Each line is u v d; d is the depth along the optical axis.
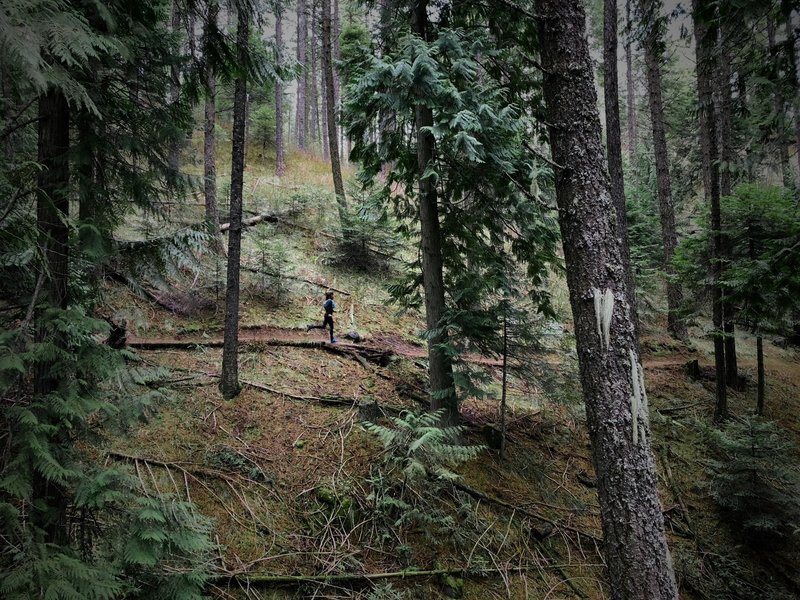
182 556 3.82
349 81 7.64
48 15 2.35
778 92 5.56
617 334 3.93
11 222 2.73
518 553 6.11
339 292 12.63
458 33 6.63
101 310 7.83
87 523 3.31
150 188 4.32
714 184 10.08
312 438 6.84
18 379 2.80
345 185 20.11
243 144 7.39
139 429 5.99
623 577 3.77
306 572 4.95
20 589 2.24
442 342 7.64
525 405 9.72
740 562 6.99
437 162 7.47
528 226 7.56
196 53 4.85
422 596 5.11
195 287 10.35
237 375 7.43
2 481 2.38
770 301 7.82
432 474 6.35
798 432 10.64
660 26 7.39
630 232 16.66
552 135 4.23
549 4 4.11
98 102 3.76
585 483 7.90
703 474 8.66
